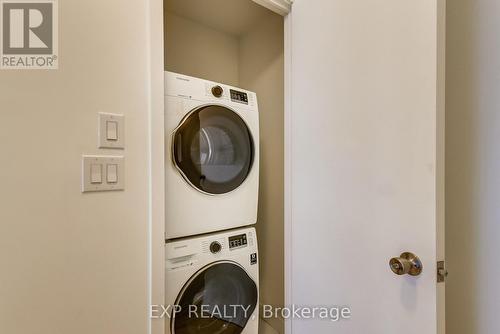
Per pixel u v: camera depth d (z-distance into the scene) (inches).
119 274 31.1
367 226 33.4
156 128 33.4
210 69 72.4
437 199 26.8
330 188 38.5
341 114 36.8
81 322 28.5
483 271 32.5
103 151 29.9
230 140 48.2
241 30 73.1
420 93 28.0
